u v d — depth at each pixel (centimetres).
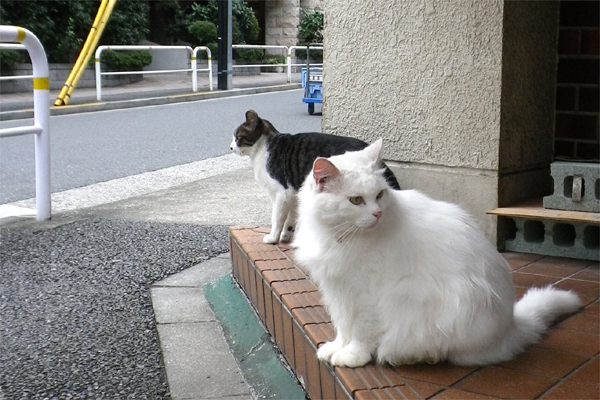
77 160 911
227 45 1853
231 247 439
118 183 773
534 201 408
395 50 415
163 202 659
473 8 380
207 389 306
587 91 423
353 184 231
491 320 237
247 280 391
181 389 306
